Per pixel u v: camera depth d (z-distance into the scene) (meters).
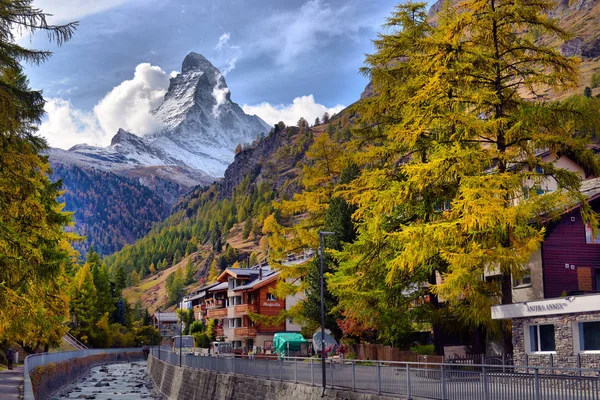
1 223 25.66
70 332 117.00
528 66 31.97
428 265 35.62
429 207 34.38
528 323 32.53
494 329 34.41
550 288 39.47
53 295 36.09
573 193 30.33
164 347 108.69
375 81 36.97
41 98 24.62
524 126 30.03
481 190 28.38
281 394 32.62
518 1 30.61
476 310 33.19
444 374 21.56
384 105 37.56
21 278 26.70
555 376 17.30
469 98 30.88
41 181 34.25
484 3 31.14
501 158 29.94
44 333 48.31
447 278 30.30
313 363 30.47
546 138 29.64
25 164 26.67
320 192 53.94
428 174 30.48
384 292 36.69
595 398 15.91
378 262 36.91
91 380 78.25
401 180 34.97
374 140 40.03
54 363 62.00
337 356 45.38
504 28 31.80
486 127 30.17
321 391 28.62
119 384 74.19
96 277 137.12
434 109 31.34
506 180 29.05
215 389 43.28
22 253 25.92
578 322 30.02
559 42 31.50
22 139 26.05
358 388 26.59
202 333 108.62
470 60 31.52
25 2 22.98
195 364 52.53
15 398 27.38
